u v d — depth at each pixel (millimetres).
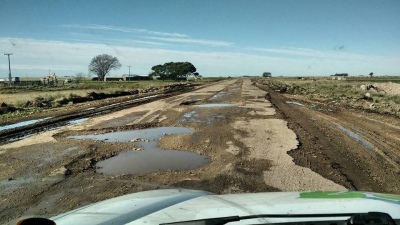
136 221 2189
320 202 2408
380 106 25297
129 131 13883
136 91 43031
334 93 40188
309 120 16781
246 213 2221
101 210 2553
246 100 27969
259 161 8930
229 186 7035
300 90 46438
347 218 2129
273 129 13836
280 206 2344
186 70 137000
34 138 12414
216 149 10414
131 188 6930
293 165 8562
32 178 7605
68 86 70000
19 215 5613
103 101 29078
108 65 124438
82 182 7336
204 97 31594
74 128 14656
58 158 9352
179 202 2682
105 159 9391
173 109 21312
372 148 10750
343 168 8391
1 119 17953
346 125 15555
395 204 2363
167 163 8914
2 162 9008
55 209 5867
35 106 24531
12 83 82188
